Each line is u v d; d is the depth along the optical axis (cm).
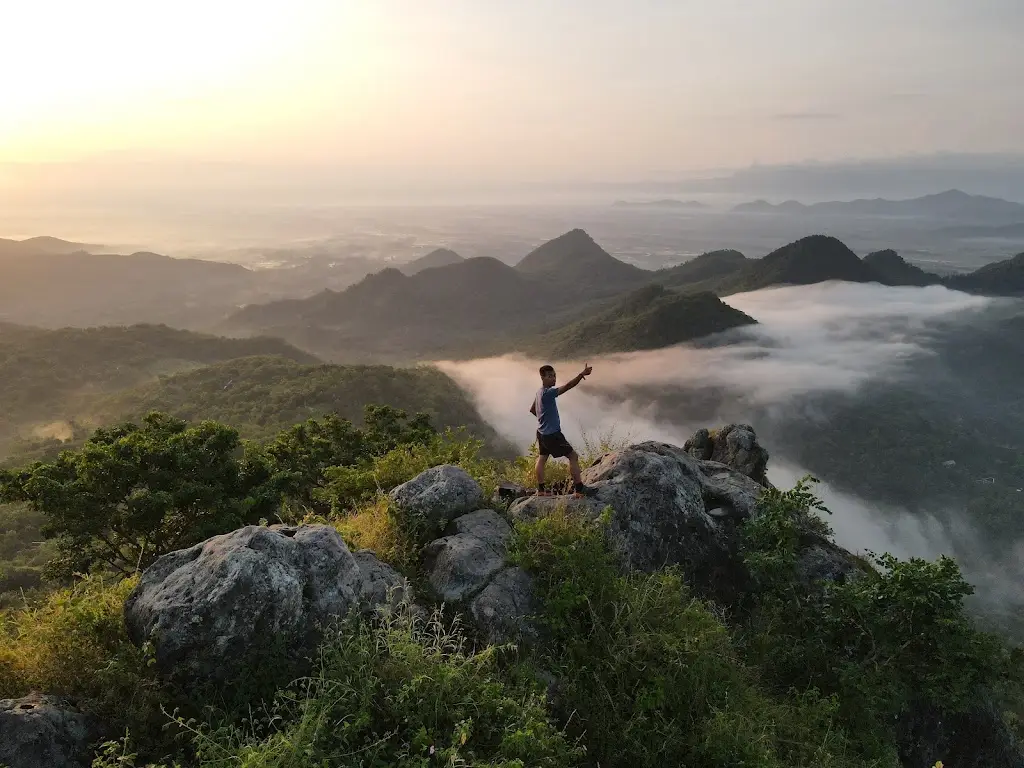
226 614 407
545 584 544
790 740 489
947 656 564
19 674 410
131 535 1495
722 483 866
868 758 527
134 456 1441
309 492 1942
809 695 560
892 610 592
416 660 401
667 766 435
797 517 800
